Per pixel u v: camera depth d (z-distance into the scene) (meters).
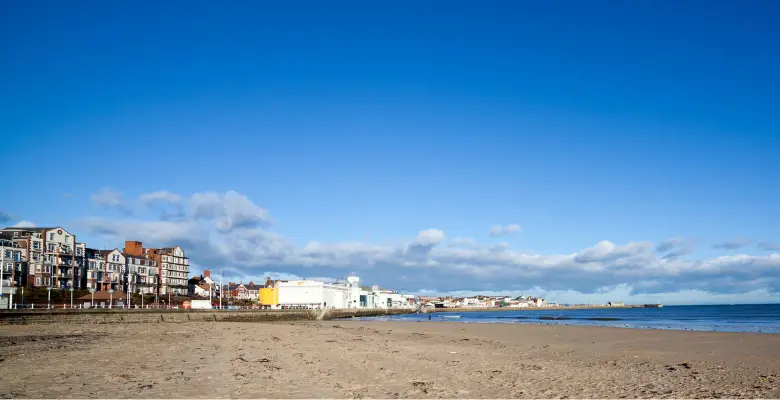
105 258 139.75
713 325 93.00
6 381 20.27
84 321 74.44
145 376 22.09
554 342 48.25
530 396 19.06
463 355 34.09
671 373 25.83
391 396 18.77
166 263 165.50
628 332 62.12
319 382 21.47
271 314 123.50
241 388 19.70
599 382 22.44
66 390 18.58
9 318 64.44
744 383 22.67
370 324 94.94
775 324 97.19
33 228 125.00
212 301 162.25
